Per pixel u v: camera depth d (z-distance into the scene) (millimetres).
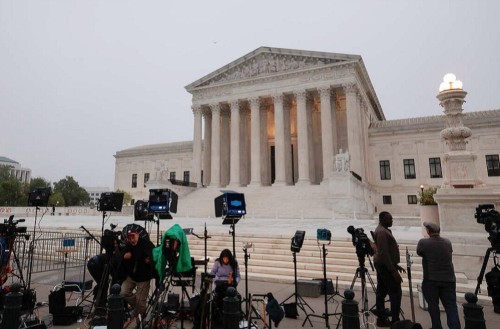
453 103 11484
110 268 7219
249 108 53438
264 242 14789
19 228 8438
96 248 16453
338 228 19781
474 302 5340
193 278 8117
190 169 68188
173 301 7391
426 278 6449
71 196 100688
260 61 49625
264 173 48812
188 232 8594
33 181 92688
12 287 5984
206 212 38312
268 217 34188
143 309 6602
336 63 44156
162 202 8836
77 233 18703
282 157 45688
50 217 41594
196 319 6422
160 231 18828
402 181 49625
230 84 50406
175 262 5957
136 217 9812
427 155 48844
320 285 9383
